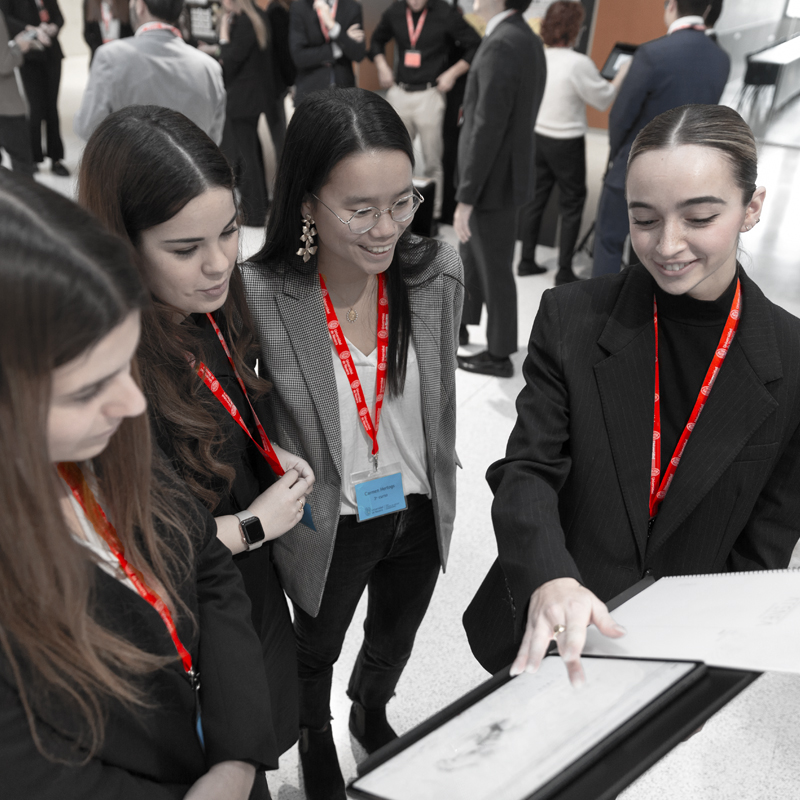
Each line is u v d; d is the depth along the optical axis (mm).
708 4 3123
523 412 1146
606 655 827
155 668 794
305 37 4879
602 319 1094
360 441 1369
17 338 550
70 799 732
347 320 1311
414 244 1346
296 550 1405
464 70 4816
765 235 4852
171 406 1058
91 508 794
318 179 1115
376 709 1793
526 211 4465
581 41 5883
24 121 5309
